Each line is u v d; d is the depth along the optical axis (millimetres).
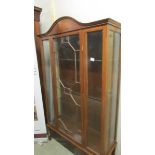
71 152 1839
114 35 1146
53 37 1581
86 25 1155
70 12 1744
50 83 1904
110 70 1182
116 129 1458
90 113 1387
